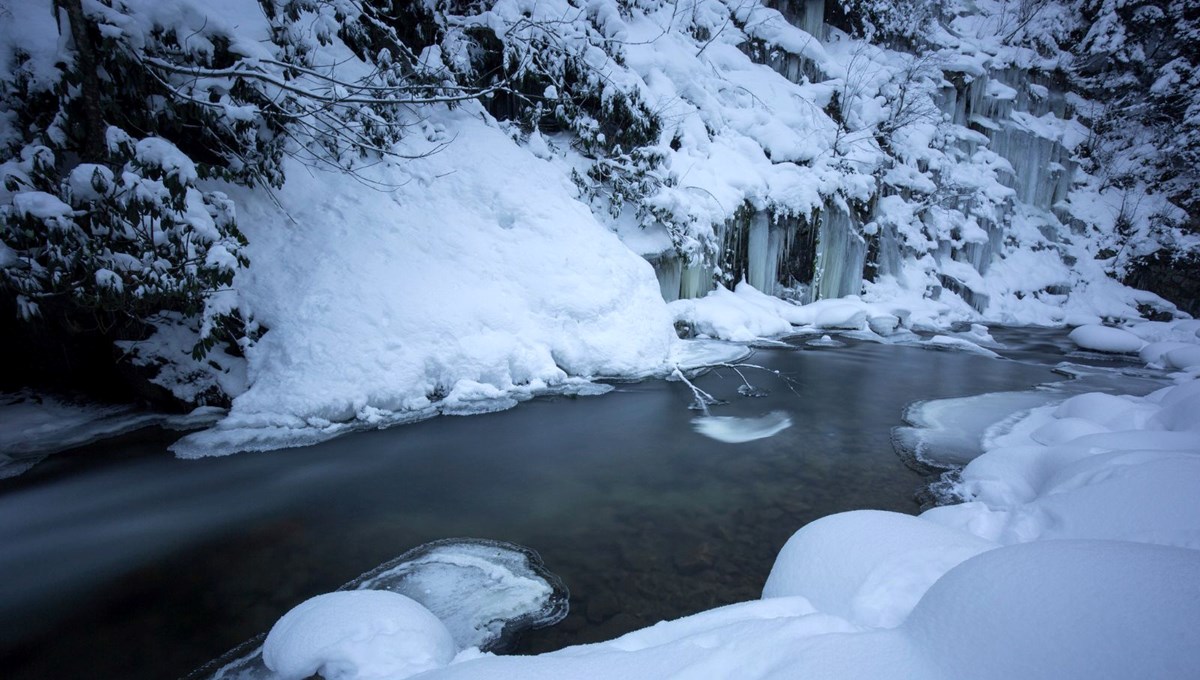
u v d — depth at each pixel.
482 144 7.87
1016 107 18.61
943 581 1.70
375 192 6.61
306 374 5.33
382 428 5.41
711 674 1.60
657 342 7.89
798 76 14.55
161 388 5.43
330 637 2.18
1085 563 1.49
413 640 2.21
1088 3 19.92
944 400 7.02
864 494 4.35
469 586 3.16
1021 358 9.99
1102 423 5.18
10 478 4.36
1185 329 12.67
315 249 5.92
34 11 5.23
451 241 6.77
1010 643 1.36
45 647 2.73
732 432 5.77
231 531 3.78
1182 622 1.22
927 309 12.73
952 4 20.05
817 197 11.21
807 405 6.73
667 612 2.94
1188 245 16.47
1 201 4.37
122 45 4.71
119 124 5.06
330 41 7.05
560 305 7.04
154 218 4.43
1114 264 17.12
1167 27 18.05
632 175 9.07
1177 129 17.66
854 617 1.99
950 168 15.02
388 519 3.95
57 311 5.23
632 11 12.16
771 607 2.13
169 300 4.94
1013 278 15.54
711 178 10.70
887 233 13.26
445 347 6.09
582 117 9.16
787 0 15.57
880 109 14.46
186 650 2.70
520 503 4.20
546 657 1.90
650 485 4.53
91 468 4.53
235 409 5.25
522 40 8.86
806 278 11.97
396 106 7.47
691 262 9.41
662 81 11.03
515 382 6.59
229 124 5.57
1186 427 4.32
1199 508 2.42
